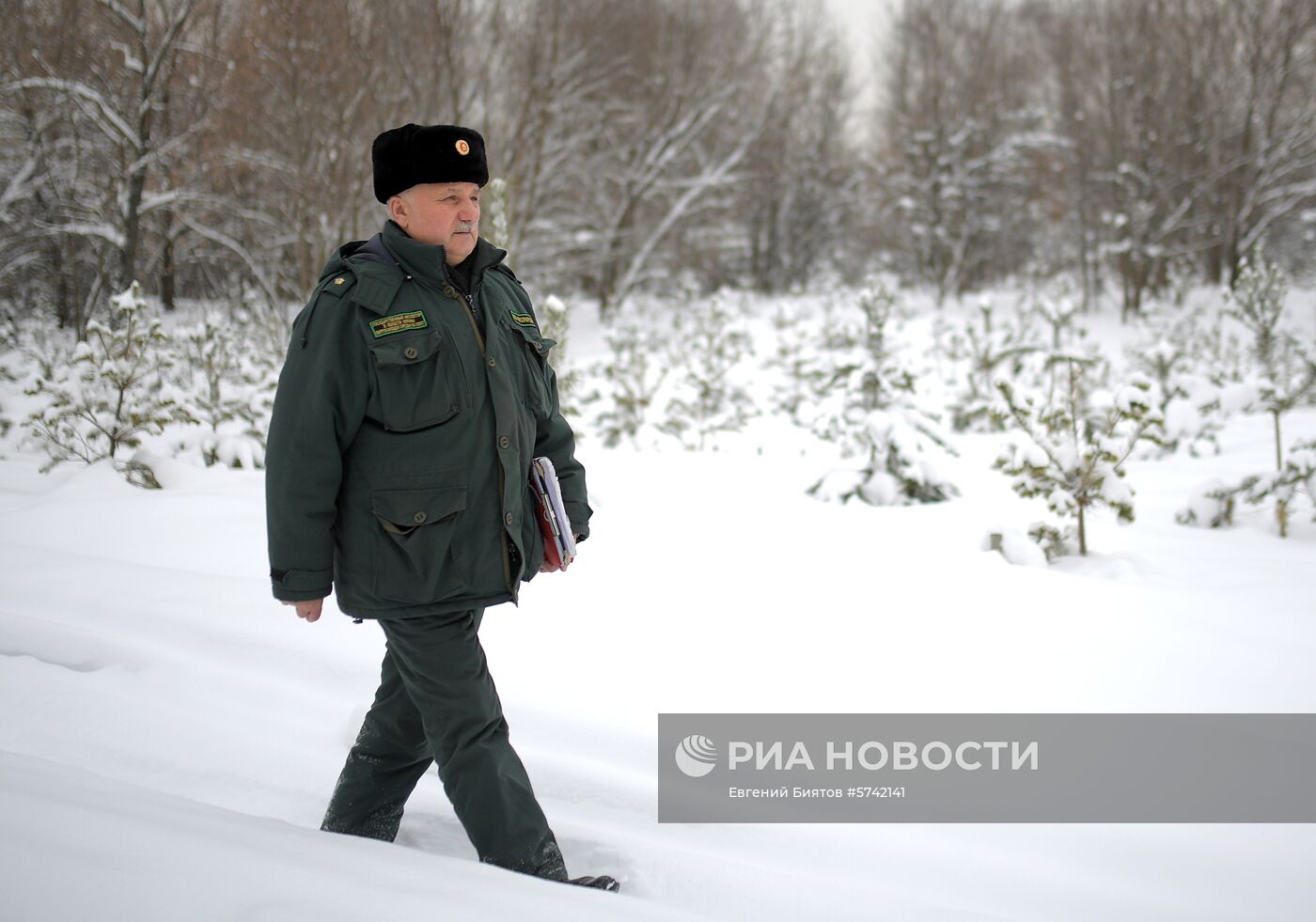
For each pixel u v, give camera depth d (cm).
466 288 225
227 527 494
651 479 650
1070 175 2608
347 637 351
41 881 153
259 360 1047
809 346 1565
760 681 327
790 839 249
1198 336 1609
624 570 425
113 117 1625
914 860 242
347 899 160
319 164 1712
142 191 1702
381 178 220
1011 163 2675
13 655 336
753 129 2859
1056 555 475
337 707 309
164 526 493
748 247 2897
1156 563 462
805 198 2897
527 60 2309
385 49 1938
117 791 197
